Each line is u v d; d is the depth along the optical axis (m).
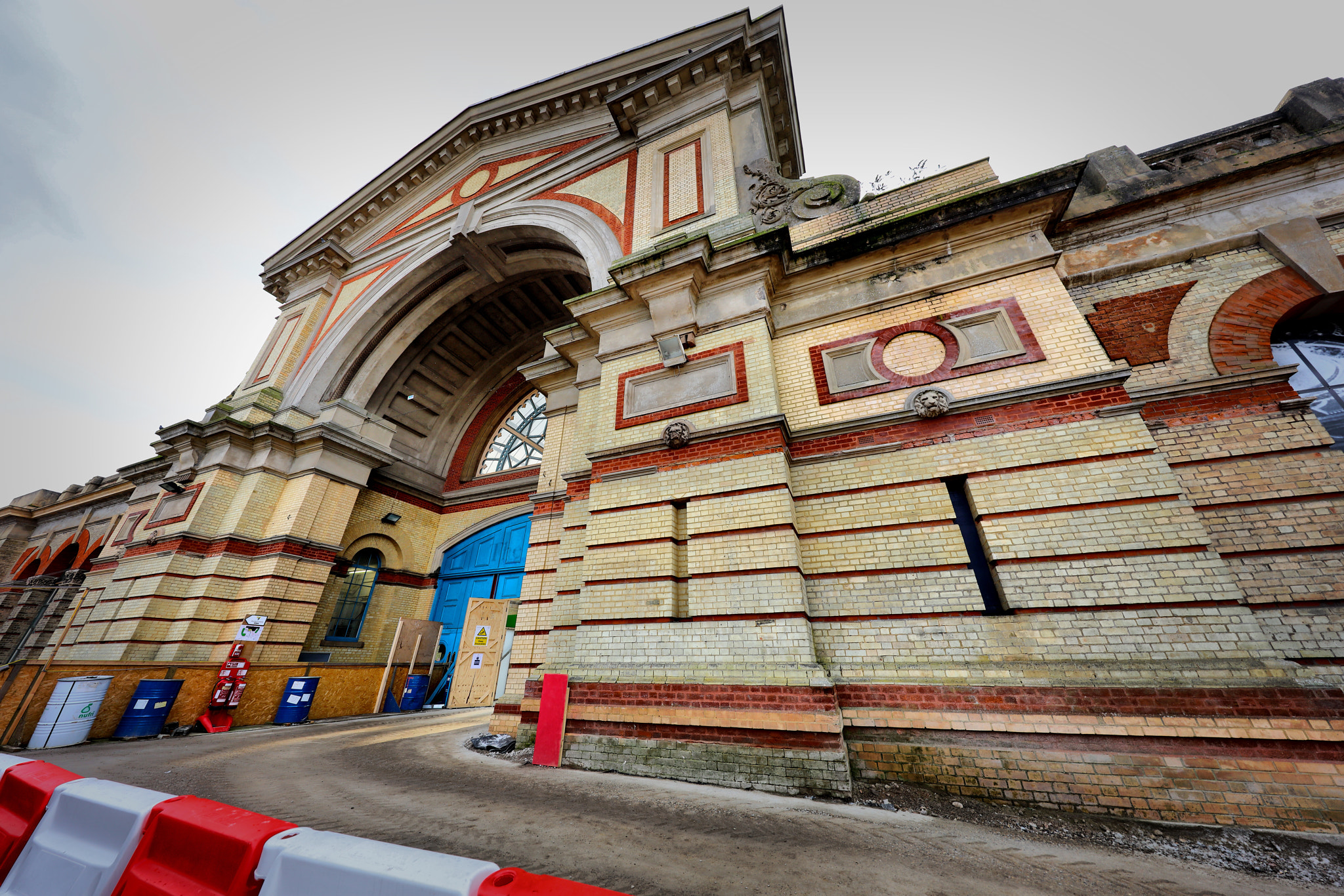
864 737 5.04
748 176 9.76
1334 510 4.78
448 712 12.20
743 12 11.26
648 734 5.50
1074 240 7.12
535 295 16.53
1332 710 3.95
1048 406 5.65
